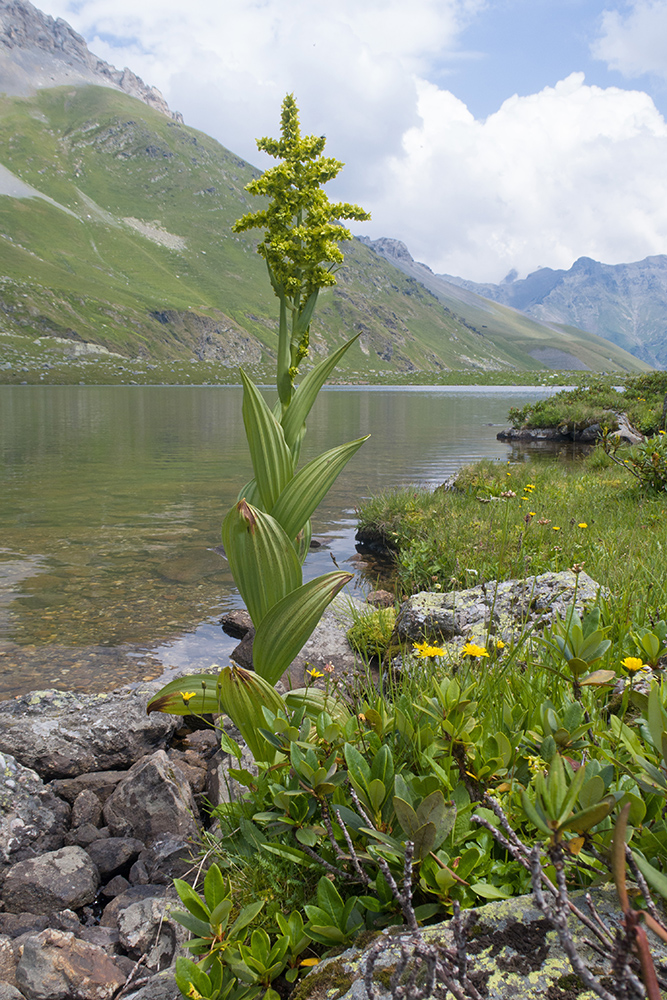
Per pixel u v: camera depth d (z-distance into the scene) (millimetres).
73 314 197250
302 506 3428
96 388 100375
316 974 1674
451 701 2266
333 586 3203
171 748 4395
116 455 22844
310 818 2238
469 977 1479
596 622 2611
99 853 3230
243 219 3553
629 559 5246
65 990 2287
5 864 3225
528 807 1366
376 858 1940
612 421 27297
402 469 19547
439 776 2127
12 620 6809
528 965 1488
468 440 29438
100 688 5238
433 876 1840
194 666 5707
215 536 10672
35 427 35406
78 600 7469
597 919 1320
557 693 2738
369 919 1916
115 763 4105
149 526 11461
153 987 2209
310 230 3414
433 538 8445
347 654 5512
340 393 101812
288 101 3518
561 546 7055
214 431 34062
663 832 1713
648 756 1954
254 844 2381
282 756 2557
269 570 3248
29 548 9852
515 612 4871
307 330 3641
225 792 3535
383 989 1548
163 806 3430
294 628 3199
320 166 3510
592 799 1459
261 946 1826
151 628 6621
